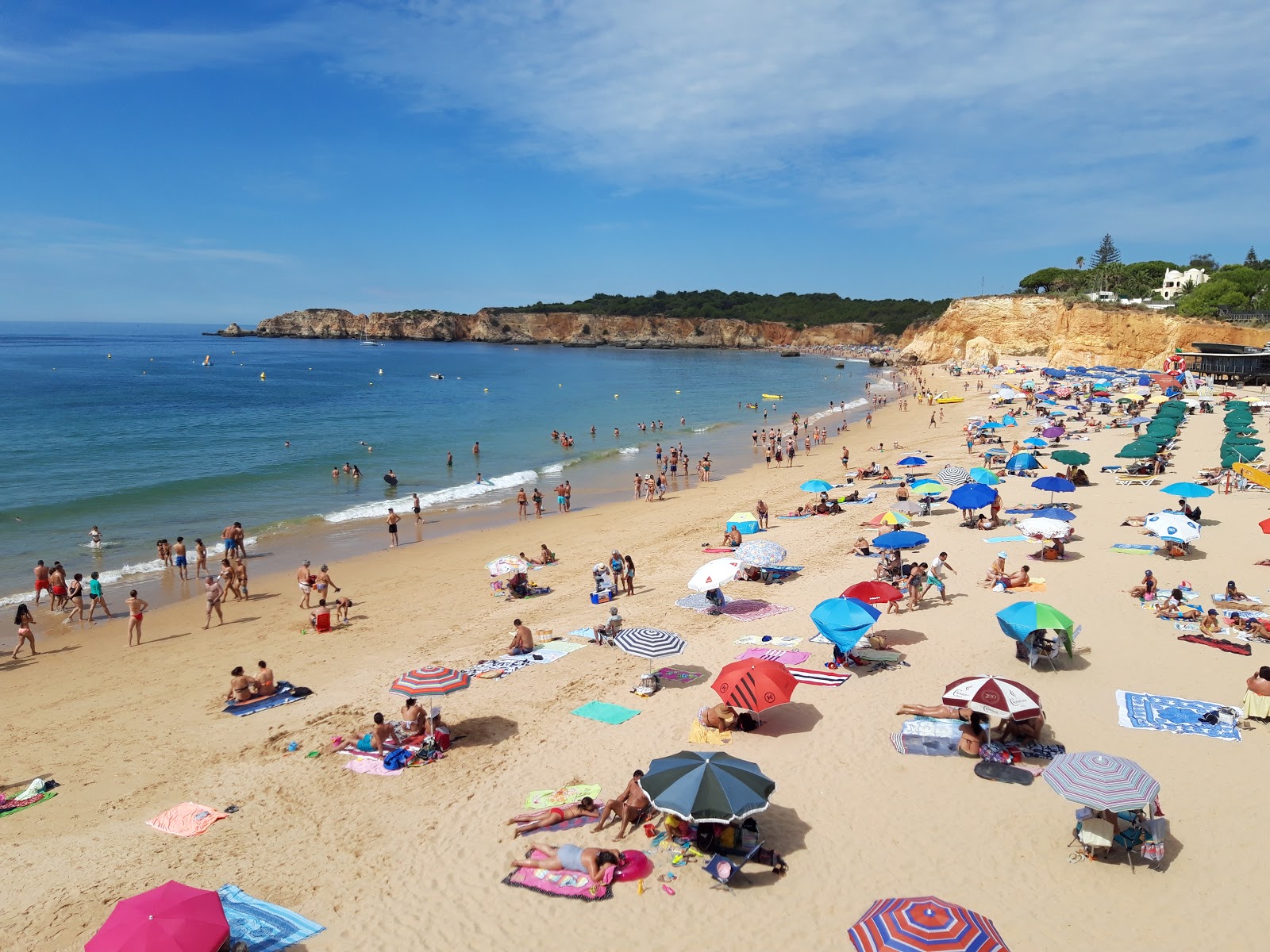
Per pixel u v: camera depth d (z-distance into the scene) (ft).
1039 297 418.31
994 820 37.27
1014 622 51.83
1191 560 72.64
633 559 91.76
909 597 66.13
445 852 37.47
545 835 38.11
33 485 139.33
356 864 37.06
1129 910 31.07
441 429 225.56
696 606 70.54
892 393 345.72
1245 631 55.57
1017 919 30.94
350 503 132.05
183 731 52.37
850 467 153.99
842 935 30.71
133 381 376.07
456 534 111.96
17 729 53.93
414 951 31.24
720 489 141.08
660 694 53.06
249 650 68.08
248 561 98.58
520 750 46.70
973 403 267.59
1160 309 324.60
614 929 31.86
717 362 613.52
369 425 231.50
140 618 70.74
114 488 137.08
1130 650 54.44
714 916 32.19
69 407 261.85
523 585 79.51
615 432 216.74
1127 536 82.43
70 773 47.47
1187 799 37.42
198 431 213.46
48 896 35.55
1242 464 91.91
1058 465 127.75
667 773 35.14
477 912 33.30
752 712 46.52
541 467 168.14
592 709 51.34
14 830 41.42
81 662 66.64
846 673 53.88
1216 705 45.91
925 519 97.35
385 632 70.90
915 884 33.37
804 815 38.63
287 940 31.89
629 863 35.42
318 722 52.49
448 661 61.87
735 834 35.86
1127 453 112.16
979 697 41.52
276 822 41.06
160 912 27.84
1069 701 47.70
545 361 606.55
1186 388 227.20
